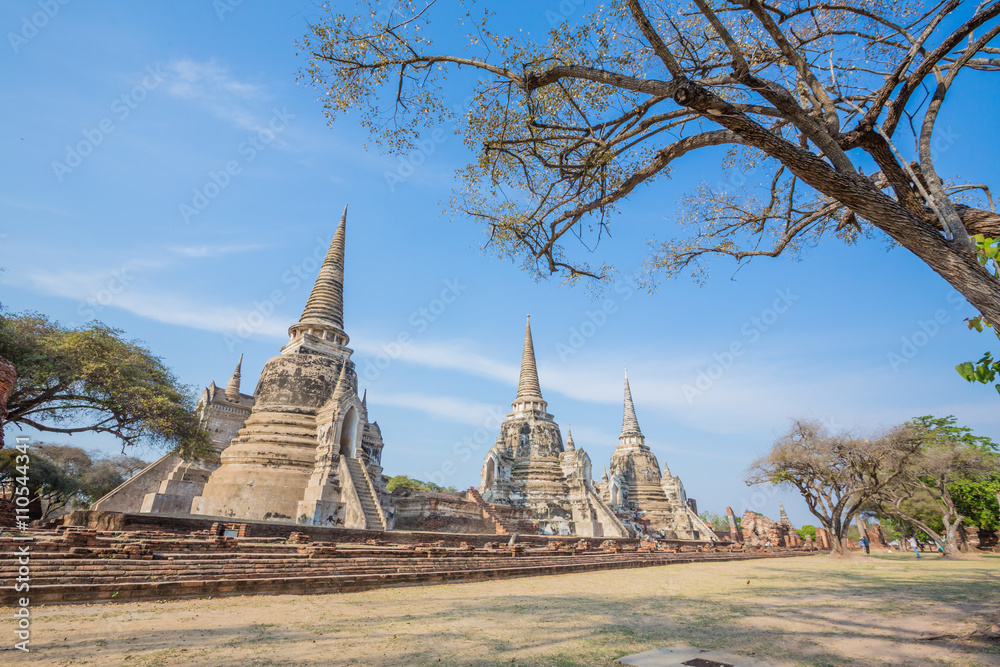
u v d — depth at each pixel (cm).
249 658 637
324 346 3916
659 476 6419
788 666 651
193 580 1102
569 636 819
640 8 761
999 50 871
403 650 703
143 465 5038
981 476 3772
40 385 2659
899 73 820
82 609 906
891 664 664
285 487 3128
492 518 4138
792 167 743
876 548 5900
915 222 678
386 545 2283
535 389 5688
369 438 4116
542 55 993
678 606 1172
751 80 788
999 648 746
